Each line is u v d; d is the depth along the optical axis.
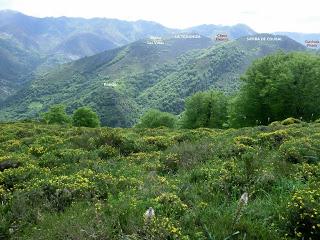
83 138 18.45
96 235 5.69
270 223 6.42
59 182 9.15
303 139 13.67
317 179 8.91
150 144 18.23
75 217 6.66
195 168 11.52
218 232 5.83
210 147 14.95
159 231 5.64
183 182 9.57
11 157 13.43
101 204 7.54
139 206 7.05
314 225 5.81
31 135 24.70
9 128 29.14
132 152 16.55
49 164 13.23
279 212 6.60
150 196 8.01
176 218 6.68
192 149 14.74
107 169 12.16
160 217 6.31
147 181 9.78
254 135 17.53
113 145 16.94
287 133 16.91
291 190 7.93
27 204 8.24
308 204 6.12
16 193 8.74
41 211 7.85
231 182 8.95
